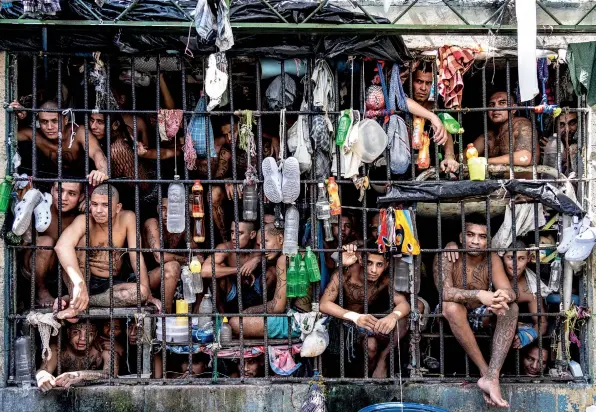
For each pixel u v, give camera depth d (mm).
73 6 5930
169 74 6926
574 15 6516
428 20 6480
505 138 6922
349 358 6566
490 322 6555
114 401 6227
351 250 6336
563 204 6305
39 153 6953
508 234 6582
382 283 6645
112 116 6875
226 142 7043
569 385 6414
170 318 6488
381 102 6406
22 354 6238
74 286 6086
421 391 6359
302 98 6652
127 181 6316
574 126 6770
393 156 6387
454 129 6418
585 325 6500
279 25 5973
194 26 5969
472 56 6430
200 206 6367
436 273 6551
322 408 6184
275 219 6336
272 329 6523
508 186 6309
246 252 6391
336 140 6340
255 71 6754
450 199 6406
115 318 6422
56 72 6812
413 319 6402
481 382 6266
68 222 6688
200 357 6742
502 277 6516
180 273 6664
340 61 6418
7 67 6277
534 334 6547
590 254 6453
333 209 6285
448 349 7133
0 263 6234
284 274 6539
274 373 6680
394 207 6406
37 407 6188
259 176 6418
